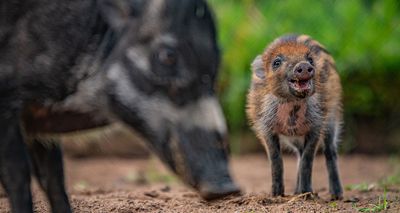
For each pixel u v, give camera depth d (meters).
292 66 15.74
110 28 10.49
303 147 16.64
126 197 16.86
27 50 10.53
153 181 23.41
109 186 21.56
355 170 23.89
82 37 10.51
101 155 28.11
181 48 10.10
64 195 12.45
